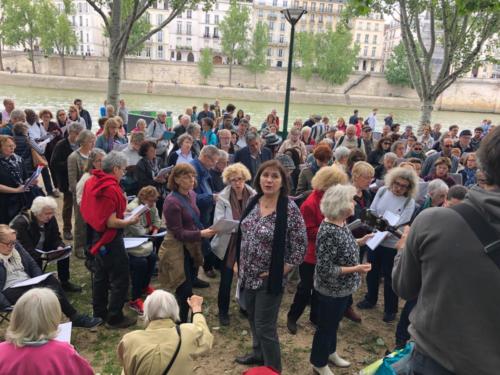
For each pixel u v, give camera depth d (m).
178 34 80.88
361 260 5.69
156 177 6.36
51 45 60.72
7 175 5.83
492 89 60.12
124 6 14.70
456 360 1.43
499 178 1.41
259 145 7.10
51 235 4.95
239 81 65.88
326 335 3.63
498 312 1.36
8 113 10.72
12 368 2.26
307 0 84.31
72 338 4.26
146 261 4.86
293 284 5.77
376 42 89.94
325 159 5.81
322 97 58.50
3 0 57.97
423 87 17.55
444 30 16.58
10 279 4.04
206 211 5.64
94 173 4.10
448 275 1.44
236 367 3.95
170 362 2.49
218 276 5.96
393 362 1.86
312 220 4.22
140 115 17.05
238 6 64.56
